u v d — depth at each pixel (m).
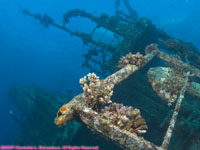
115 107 3.70
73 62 44.62
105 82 4.28
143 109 9.71
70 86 36.41
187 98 8.72
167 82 6.46
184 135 7.03
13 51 52.97
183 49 10.34
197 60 10.44
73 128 9.03
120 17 15.48
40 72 44.97
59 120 2.96
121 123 3.13
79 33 14.80
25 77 43.59
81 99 3.41
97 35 29.52
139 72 11.29
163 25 41.91
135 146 2.82
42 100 12.52
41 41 59.59
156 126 8.96
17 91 18.72
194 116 7.82
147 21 11.89
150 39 13.05
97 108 3.46
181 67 6.98
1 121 33.62
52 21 17.70
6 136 29.11
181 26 38.94
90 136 9.27
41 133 11.21
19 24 75.50
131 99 10.41
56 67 45.19
